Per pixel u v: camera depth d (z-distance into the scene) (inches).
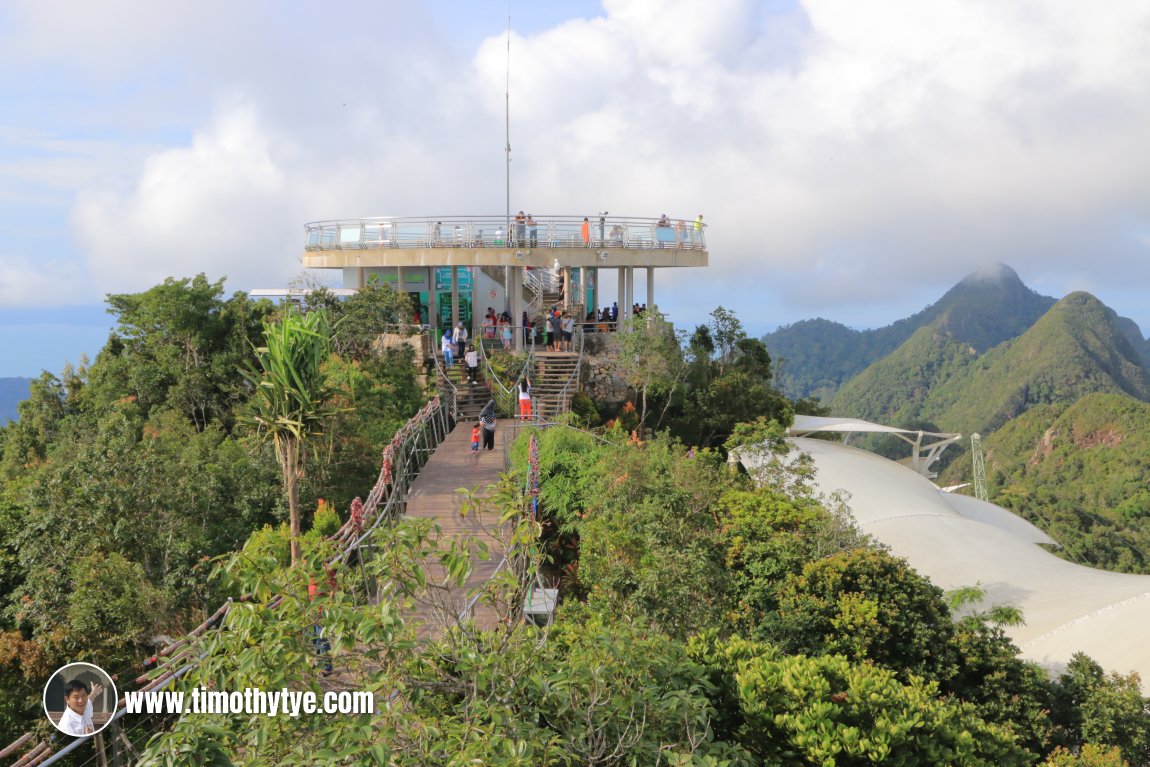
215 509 840.3
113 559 679.7
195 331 1327.5
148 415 1253.7
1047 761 612.4
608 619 592.1
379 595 357.1
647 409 1460.4
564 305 1585.9
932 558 1063.6
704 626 598.2
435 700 372.8
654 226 1534.2
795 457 1337.4
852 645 647.8
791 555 734.5
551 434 1059.3
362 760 293.6
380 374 1205.1
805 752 436.1
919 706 470.3
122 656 655.1
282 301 1397.6
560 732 368.2
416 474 1011.9
